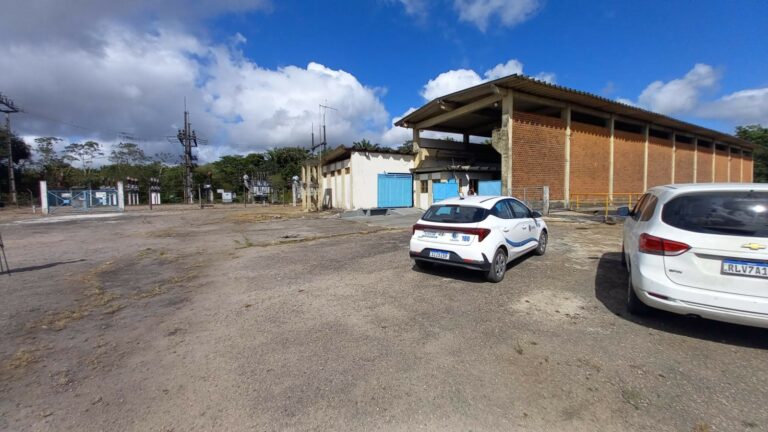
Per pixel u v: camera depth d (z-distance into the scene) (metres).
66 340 3.79
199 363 3.24
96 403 2.65
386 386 2.79
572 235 10.07
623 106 18.81
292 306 4.73
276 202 50.56
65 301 5.16
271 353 3.40
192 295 5.39
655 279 3.58
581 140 18.78
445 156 22.72
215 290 5.62
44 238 12.49
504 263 5.81
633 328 3.80
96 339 3.80
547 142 17.17
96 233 14.00
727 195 3.49
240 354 3.39
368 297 5.02
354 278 6.06
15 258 8.64
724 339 3.52
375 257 7.77
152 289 5.77
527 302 4.67
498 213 5.93
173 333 3.94
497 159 24.67
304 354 3.36
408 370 3.03
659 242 3.59
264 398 2.68
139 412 2.54
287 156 62.28
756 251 3.16
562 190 17.86
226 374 3.04
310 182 29.22
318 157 27.66
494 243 5.48
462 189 19.81
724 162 31.61
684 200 3.68
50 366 3.22
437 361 3.18
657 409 2.48
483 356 3.26
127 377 3.02
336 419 2.41
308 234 12.17
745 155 35.47
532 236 6.99
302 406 2.57
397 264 7.01
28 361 3.32
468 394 2.68
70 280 6.40
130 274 6.84
